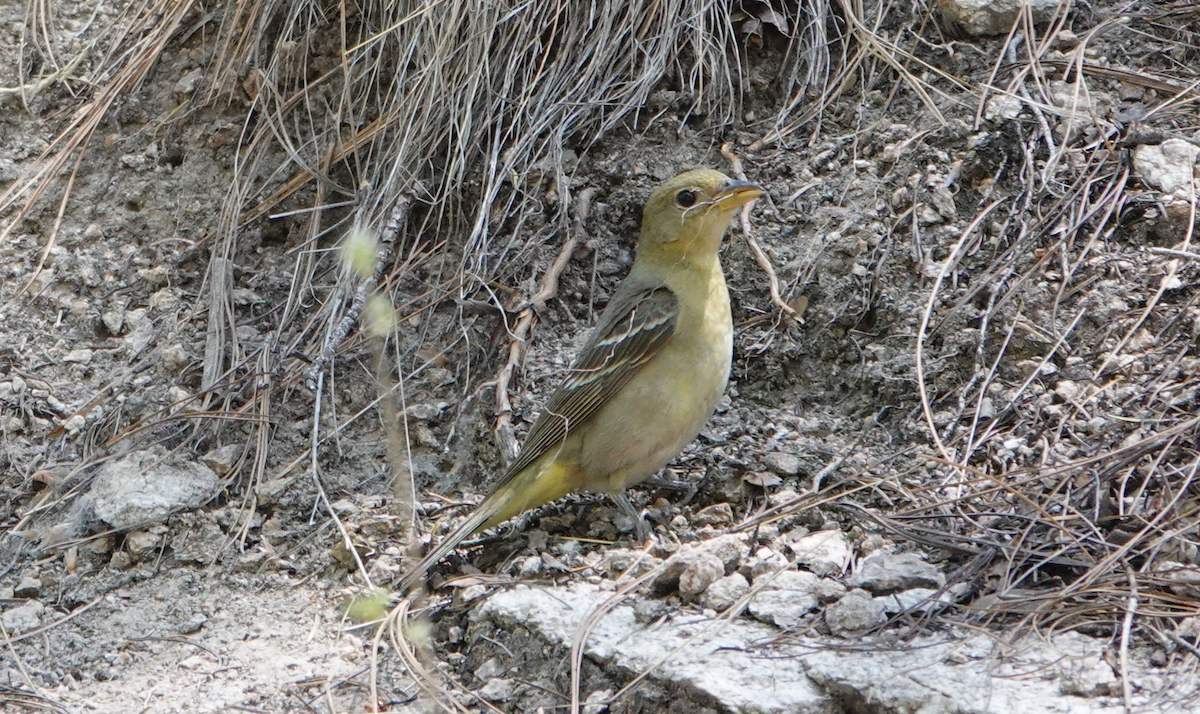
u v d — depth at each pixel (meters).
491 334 11.18
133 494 10.04
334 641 8.67
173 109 13.09
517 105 12.27
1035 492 8.43
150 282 12.03
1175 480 8.16
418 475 10.48
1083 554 7.72
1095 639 7.12
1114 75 11.73
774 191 11.63
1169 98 11.51
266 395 10.90
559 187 11.69
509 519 9.77
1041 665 6.91
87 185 12.73
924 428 9.65
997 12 12.16
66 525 10.11
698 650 7.52
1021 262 10.41
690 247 9.14
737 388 10.71
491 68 12.30
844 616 7.54
